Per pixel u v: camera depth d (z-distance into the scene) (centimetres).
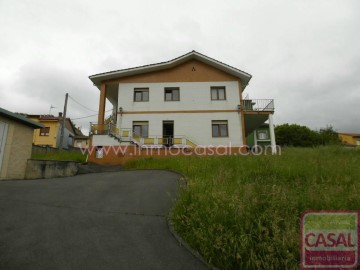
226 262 272
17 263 265
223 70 1716
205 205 377
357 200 387
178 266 274
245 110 1633
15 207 458
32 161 912
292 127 3359
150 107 1644
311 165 707
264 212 330
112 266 268
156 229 377
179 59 1677
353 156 957
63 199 534
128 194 580
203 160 925
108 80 1711
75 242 321
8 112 798
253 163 764
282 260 256
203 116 1628
